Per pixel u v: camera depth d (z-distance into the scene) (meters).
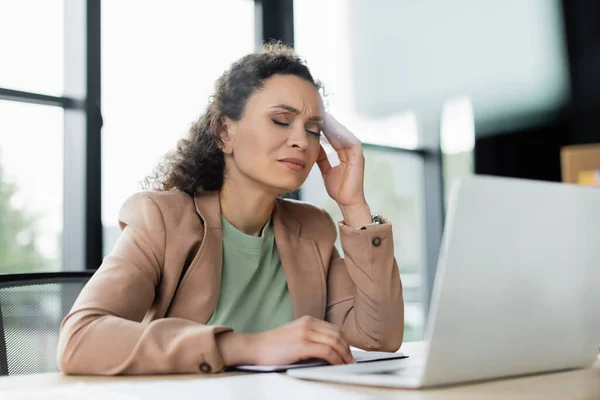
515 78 4.41
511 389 0.70
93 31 2.78
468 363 0.70
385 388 0.70
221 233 1.27
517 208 0.72
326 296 1.40
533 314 0.75
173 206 1.24
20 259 2.61
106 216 2.81
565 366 0.84
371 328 1.32
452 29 4.19
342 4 3.89
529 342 0.75
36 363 1.29
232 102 1.33
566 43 4.39
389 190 4.27
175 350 0.87
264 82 1.30
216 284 1.21
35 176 2.65
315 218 1.49
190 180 1.33
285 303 1.38
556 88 4.45
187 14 3.02
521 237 0.72
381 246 1.32
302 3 3.68
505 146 4.58
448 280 0.66
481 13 4.20
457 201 0.66
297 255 1.38
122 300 1.03
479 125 4.55
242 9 3.45
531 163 4.53
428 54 4.21
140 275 1.10
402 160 4.38
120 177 2.82
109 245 2.82
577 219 0.79
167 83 2.91
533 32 4.31
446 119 4.48
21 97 2.59
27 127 2.63
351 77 3.90
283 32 3.59
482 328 0.69
